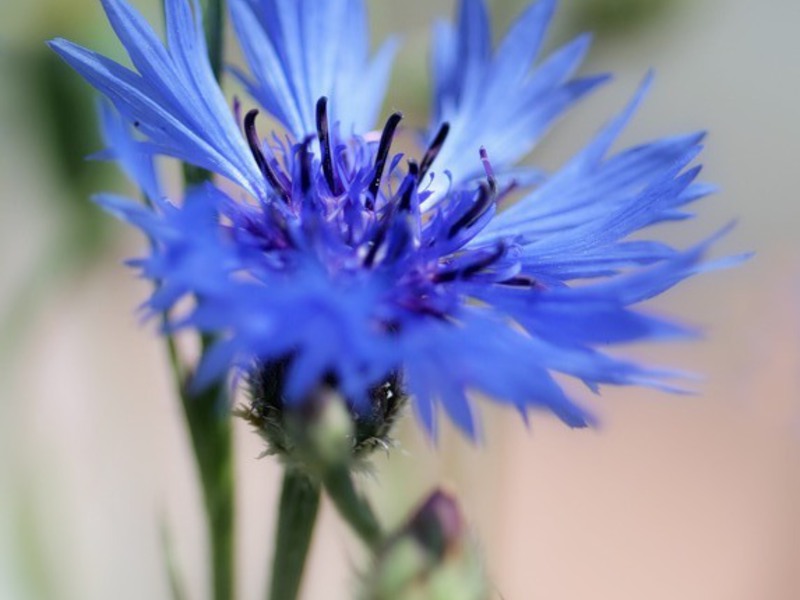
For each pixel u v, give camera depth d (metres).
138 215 0.11
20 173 0.17
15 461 0.16
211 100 0.12
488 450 0.16
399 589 0.11
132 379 0.22
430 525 0.11
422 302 0.12
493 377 0.11
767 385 0.21
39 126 0.15
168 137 0.12
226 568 0.13
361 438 0.12
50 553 0.17
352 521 0.11
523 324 0.11
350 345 0.10
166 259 0.10
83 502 0.20
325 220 0.13
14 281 0.18
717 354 0.21
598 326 0.11
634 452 0.28
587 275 0.13
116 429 0.21
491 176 0.13
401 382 0.12
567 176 0.13
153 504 0.21
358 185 0.13
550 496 0.27
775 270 0.21
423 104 0.16
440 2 0.19
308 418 0.11
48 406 0.21
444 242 0.13
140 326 0.10
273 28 0.14
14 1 0.15
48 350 0.21
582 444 0.28
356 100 0.14
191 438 0.12
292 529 0.12
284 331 0.10
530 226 0.13
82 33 0.15
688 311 0.21
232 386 0.12
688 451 0.28
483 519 0.16
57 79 0.15
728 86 0.32
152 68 0.12
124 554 0.20
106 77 0.12
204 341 0.12
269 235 0.12
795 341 0.21
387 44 0.14
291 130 0.14
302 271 0.11
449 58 0.14
